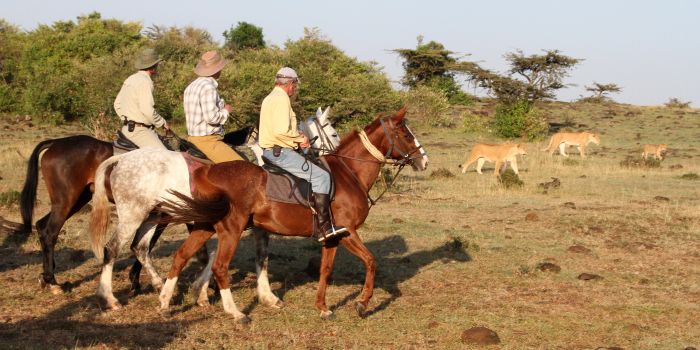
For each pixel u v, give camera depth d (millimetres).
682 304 8211
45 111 36031
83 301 7660
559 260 10391
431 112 42375
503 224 13336
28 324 6773
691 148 34719
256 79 24234
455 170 24109
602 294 8578
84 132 32219
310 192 6961
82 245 10547
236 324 7000
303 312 7539
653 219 14062
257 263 7832
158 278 7770
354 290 8523
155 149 7082
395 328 7066
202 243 7160
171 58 43688
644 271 9875
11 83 47812
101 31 49406
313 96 22578
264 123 7082
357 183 7438
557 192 18109
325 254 7363
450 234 12156
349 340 6664
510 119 39500
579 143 29391
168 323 6980
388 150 7695
